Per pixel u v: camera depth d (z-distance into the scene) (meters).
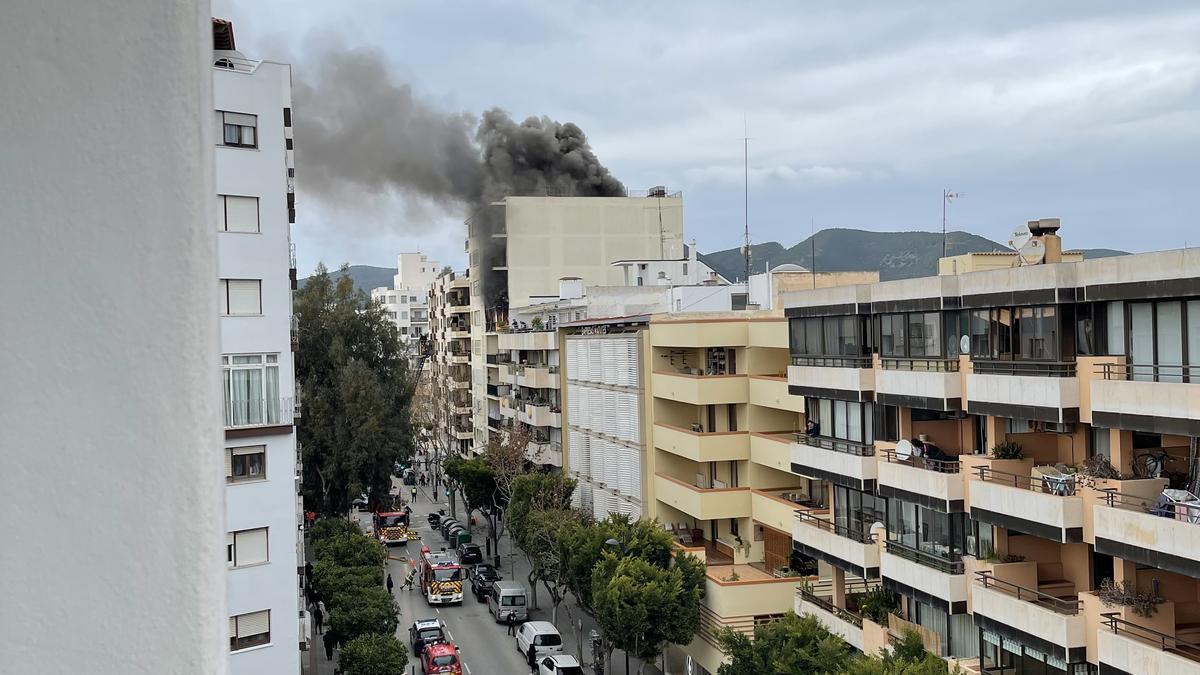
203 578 1.50
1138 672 19.50
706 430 44.88
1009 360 24.45
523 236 92.38
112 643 1.47
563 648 46.81
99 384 1.45
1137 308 20.95
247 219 26.70
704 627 38.62
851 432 31.69
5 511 1.43
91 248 1.45
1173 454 21.73
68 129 1.44
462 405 105.31
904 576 27.80
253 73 26.88
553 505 51.72
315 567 44.78
